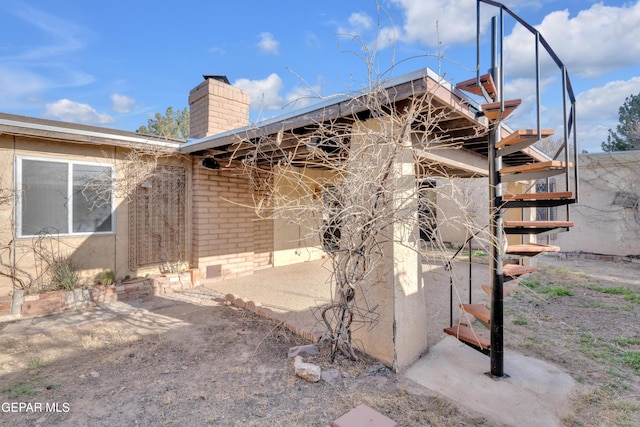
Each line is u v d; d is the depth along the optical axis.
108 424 2.48
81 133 5.23
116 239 5.91
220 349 3.76
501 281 3.21
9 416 2.57
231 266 7.27
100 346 3.85
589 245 9.98
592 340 4.03
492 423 2.51
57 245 5.31
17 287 4.95
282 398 2.79
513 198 3.38
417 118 3.26
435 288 6.48
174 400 2.77
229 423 2.48
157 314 4.96
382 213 2.98
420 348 3.59
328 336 3.73
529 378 3.15
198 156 6.62
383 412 2.60
